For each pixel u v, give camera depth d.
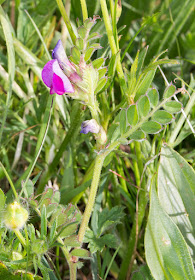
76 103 0.21
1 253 0.16
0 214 0.14
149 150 0.23
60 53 0.14
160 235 0.16
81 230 0.16
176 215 0.18
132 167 0.24
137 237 0.21
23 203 0.17
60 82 0.13
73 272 0.16
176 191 0.18
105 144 0.15
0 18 0.20
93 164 0.21
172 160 0.19
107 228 0.20
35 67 0.24
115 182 0.23
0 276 0.16
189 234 0.18
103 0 0.18
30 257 0.15
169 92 0.14
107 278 0.22
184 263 0.16
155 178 0.18
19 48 0.24
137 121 0.14
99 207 0.21
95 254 0.20
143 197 0.20
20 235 0.15
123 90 0.19
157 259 0.16
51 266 0.21
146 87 0.17
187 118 0.22
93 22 0.14
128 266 0.21
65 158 0.23
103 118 0.20
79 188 0.21
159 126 0.14
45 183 0.23
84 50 0.14
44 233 0.15
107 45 0.21
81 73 0.14
